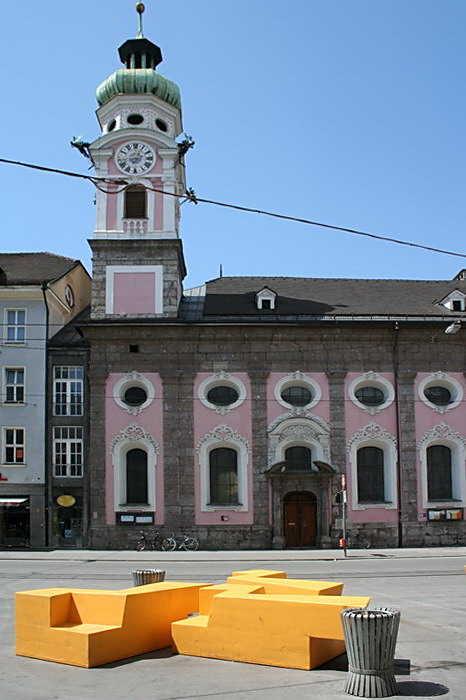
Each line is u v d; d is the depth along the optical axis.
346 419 43.22
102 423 42.50
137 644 14.70
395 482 43.00
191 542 41.56
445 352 44.31
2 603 21.23
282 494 42.25
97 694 12.00
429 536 42.81
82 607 14.91
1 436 43.53
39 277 46.75
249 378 43.09
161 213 44.94
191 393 42.78
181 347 43.16
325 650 14.01
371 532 42.44
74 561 35.28
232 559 35.88
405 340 44.06
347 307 46.41
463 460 43.69
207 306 46.19
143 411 42.62
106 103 47.09
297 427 42.91
